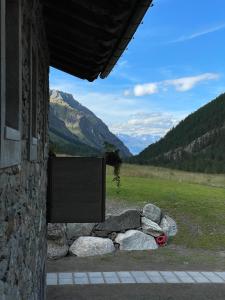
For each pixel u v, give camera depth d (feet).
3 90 3.86
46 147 11.41
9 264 4.70
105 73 11.78
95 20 7.95
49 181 11.89
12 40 4.91
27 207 6.36
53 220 11.85
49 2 8.46
